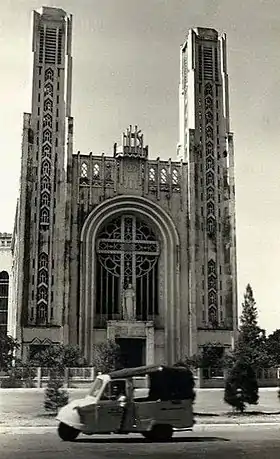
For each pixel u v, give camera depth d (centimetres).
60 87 7650
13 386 5494
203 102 8000
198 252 7562
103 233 7569
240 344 6744
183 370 2727
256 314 7300
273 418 3356
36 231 7219
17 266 7156
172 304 7438
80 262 7294
